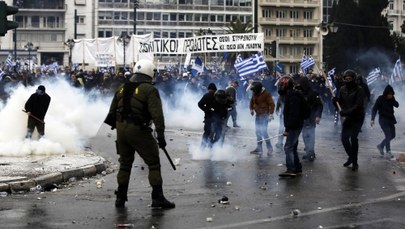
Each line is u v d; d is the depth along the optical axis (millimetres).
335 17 81688
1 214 8875
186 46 34156
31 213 8945
